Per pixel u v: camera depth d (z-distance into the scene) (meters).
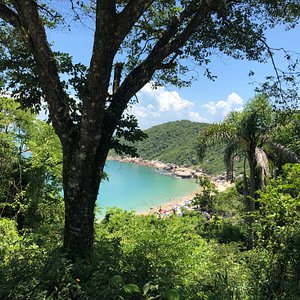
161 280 3.85
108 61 4.47
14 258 4.53
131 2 4.38
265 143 13.13
